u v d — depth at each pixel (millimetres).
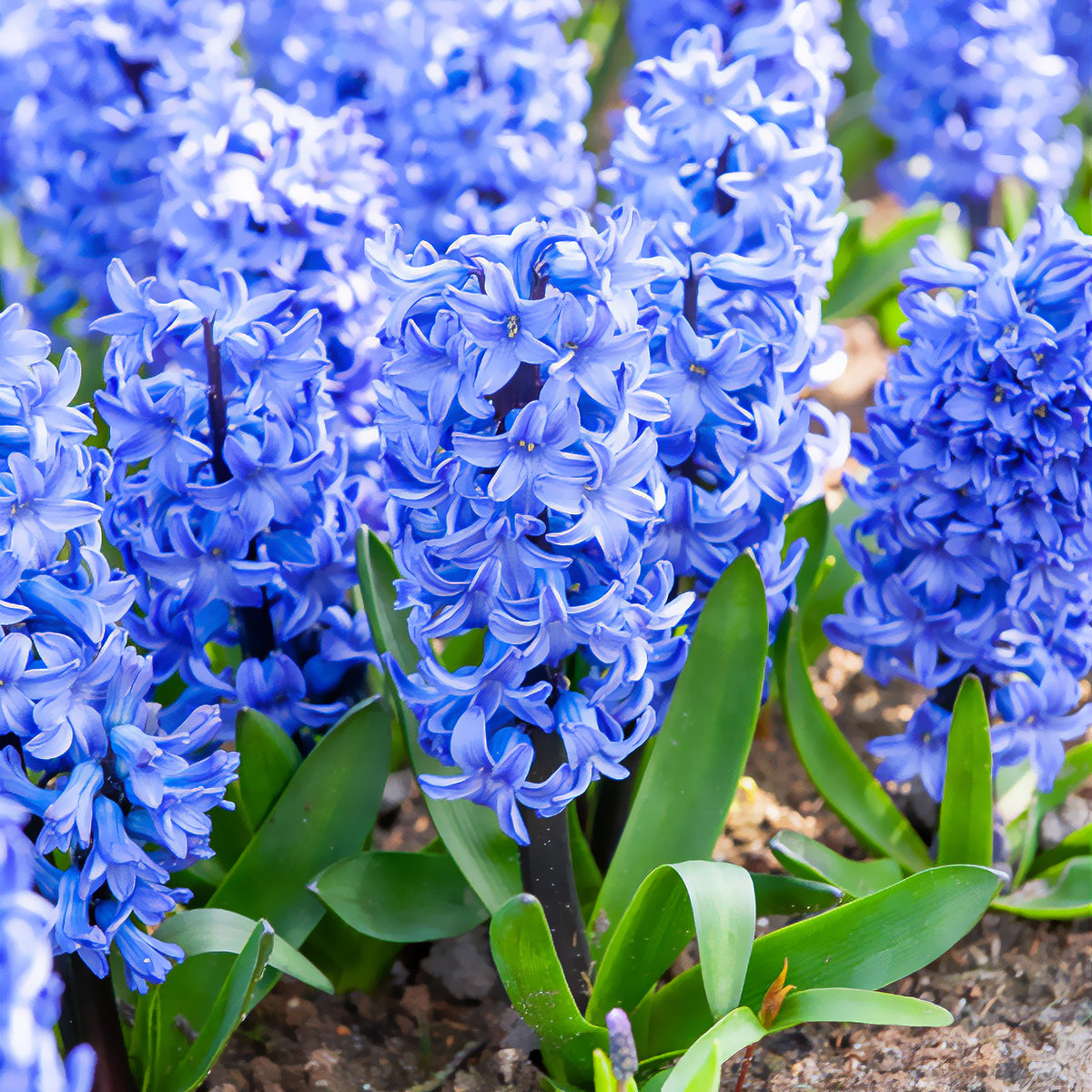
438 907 1197
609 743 1119
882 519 1215
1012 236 1752
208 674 1178
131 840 1113
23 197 1444
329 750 1180
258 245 1202
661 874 1138
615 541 1097
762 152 1172
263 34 1747
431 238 1348
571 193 1356
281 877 1187
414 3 1432
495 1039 1219
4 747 1112
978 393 1164
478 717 1110
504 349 1080
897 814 1248
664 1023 1180
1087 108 2018
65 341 1427
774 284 1152
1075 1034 1208
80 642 1115
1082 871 1241
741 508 1165
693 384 1149
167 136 1335
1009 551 1187
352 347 1222
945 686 1235
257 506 1152
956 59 1620
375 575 1202
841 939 1150
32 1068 995
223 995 1131
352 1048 1216
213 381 1152
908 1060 1201
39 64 1355
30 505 1100
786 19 1201
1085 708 1214
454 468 1100
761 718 1365
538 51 1348
